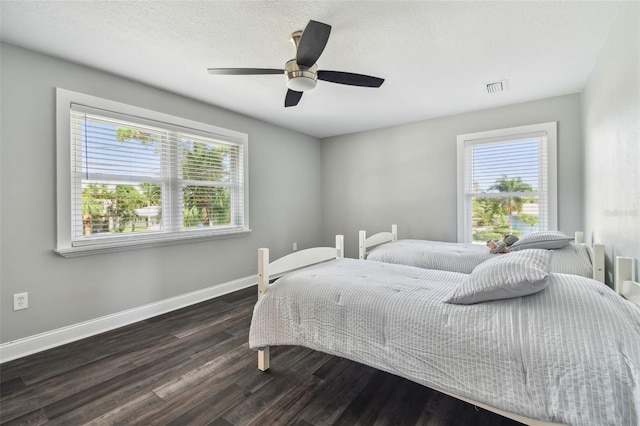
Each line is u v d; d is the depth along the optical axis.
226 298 3.31
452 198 3.70
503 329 1.14
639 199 1.40
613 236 1.82
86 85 2.34
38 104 2.11
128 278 2.62
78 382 1.73
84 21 1.76
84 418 1.44
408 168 4.05
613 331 1.01
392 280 1.75
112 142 2.52
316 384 1.71
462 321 1.23
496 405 1.09
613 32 1.77
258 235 3.91
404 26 1.84
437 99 3.12
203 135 3.20
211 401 1.56
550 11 1.70
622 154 1.64
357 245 4.60
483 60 2.28
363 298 1.51
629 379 0.91
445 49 2.11
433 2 1.62
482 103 3.24
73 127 2.30
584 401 0.94
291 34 1.91
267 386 1.69
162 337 2.33
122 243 2.53
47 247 2.16
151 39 1.96
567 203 3.00
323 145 4.96
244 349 2.14
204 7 1.64
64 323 2.24
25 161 2.06
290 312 1.72
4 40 1.95
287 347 2.18
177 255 3.01
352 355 1.47
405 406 1.51
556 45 2.06
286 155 4.33
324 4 1.63
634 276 1.46
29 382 1.73
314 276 1.85
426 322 1.29
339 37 1.95
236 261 3.62
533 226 3.21
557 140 3.04
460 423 1.39
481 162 3.51
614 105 1.78
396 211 4.18
